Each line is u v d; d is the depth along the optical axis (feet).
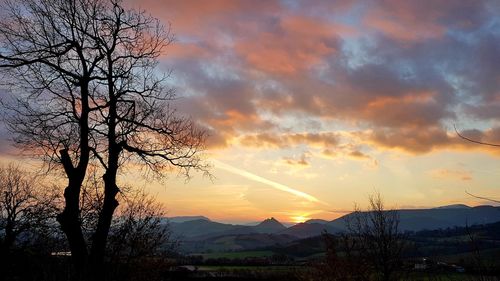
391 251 80.38
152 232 55.62
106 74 49.42
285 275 140.36
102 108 48.44
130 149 50.31
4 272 55.77
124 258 53.62
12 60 45.24
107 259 51.08
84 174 45.85
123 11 50.26
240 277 163.43
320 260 99.30
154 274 62.69
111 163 48.14
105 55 49.67
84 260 43.57
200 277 151.33
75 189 44.80
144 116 53.21
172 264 66.64
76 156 49.19
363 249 85.10
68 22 47.98
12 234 67.21
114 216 53.98
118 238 52.39
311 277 104.78
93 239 45.60
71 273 44.21
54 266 47.14
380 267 80.23
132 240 53.52
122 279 52.70
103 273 46.16
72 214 44.09
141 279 61.31
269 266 193.47
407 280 66.08
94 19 49.65
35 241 59.11
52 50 47.60
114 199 47.34
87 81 47.42
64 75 47.91
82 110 46.93
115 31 50.06
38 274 48.37
